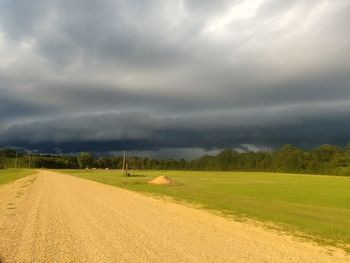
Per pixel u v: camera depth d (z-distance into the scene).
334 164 166.12
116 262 10.57
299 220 19.88
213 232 15.65
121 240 13.67
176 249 12.21
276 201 33.84
